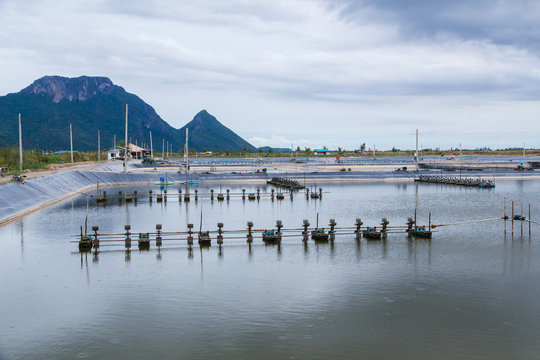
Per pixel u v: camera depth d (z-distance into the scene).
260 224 63.97
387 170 174.12
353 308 31.17
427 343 26.11
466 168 172.25
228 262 43.06
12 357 24.56
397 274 39.16
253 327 28.11
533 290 34.91
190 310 30.80
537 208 79.12
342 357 24.48
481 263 42.59
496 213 74.12
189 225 50.72
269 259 44.22
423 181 137.75
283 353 24.92
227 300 32.69
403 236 55.16
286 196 100.06
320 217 70.25
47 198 85.62
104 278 37.88
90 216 70.44
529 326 28.36
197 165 176.00
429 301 32.53
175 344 25.95
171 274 39.09
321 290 34.91
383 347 25.62
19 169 112.25
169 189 114.88
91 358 24.45
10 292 34.41
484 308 31.27
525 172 160.88
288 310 30.84
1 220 62.56
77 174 116.31
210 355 24.70
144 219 68.25
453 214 73.19
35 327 28.23
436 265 41.97
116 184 123.56
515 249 47.97
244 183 133.62
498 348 25.59
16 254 45.72
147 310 30.83
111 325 28.44
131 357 24.55
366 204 85.81
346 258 44.53
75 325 28.48
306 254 46.19
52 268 40.78
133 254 46.09
